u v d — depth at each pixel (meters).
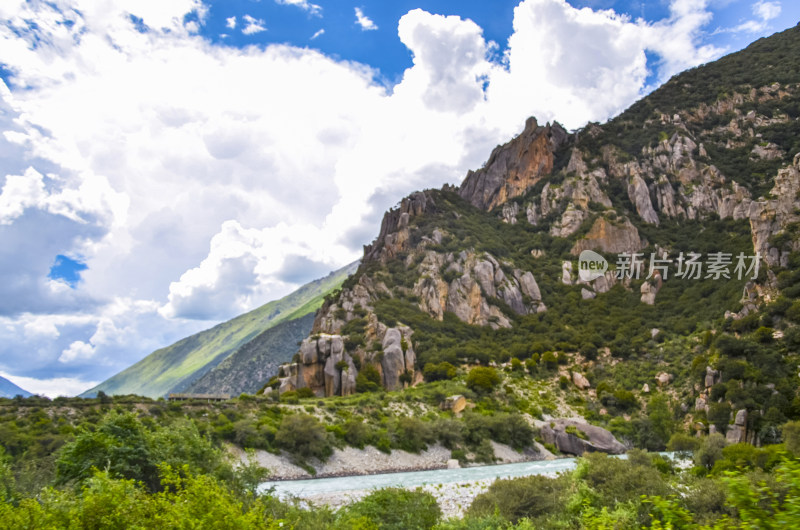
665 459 66.12
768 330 100.50
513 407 114.31
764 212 124.75
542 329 158.12
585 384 128.00
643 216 197.75
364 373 130.25
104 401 83.44
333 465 80.75
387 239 196.12
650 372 125.25
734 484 12.09
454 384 122.38
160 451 30.50
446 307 168.00
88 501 18.42
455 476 73.19
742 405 86.62
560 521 30.92
